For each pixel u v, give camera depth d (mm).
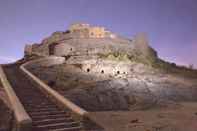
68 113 9180
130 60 39906
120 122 7691
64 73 26844
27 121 6738
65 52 41625
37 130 7164
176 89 28734
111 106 19703
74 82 23734
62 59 35031
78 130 7719
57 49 42875
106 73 31656
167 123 7672
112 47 44594
